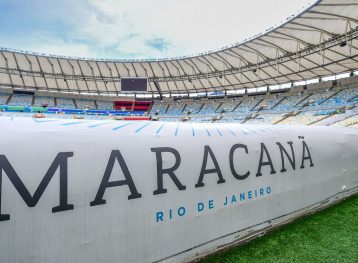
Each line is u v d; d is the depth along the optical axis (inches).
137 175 103.3
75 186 88.8
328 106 1062.4
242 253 128.9
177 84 1565.0
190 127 133.5
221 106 1523.1
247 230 140.8
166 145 115.3
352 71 1098.7
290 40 872.3
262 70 1193.4
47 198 83.4
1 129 83.5
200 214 120.8
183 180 116.6
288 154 170.1
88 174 92.1
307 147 186.5
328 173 201.2
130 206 99.9
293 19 707.4
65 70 1396.4
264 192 151.6
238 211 137.0
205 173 124.9
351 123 814.5
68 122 99.4
